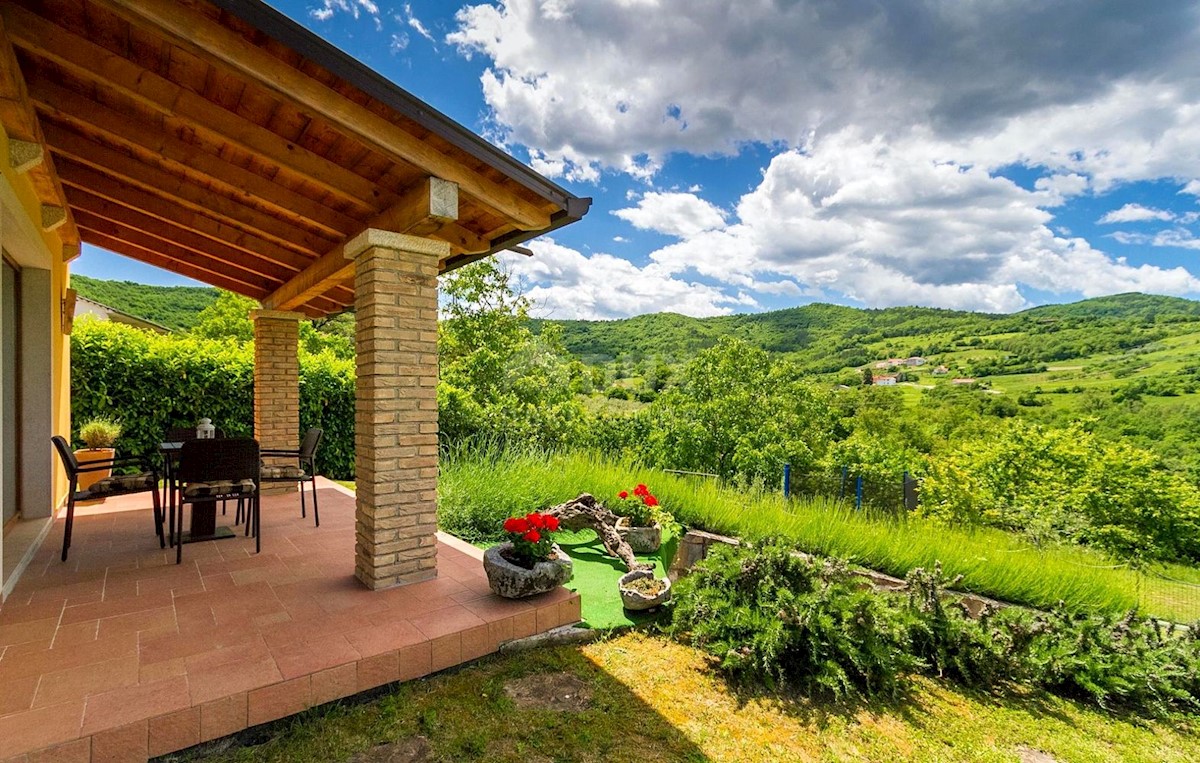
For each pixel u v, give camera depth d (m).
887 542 5.68
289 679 2.65
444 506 6.19
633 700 3.24
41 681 2.54
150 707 2.36
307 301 6.74
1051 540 7.45
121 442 7.79
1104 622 4.33
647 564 5.36
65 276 6.28
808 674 3.62
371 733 2.67
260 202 4.85
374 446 3.81
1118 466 9.66
